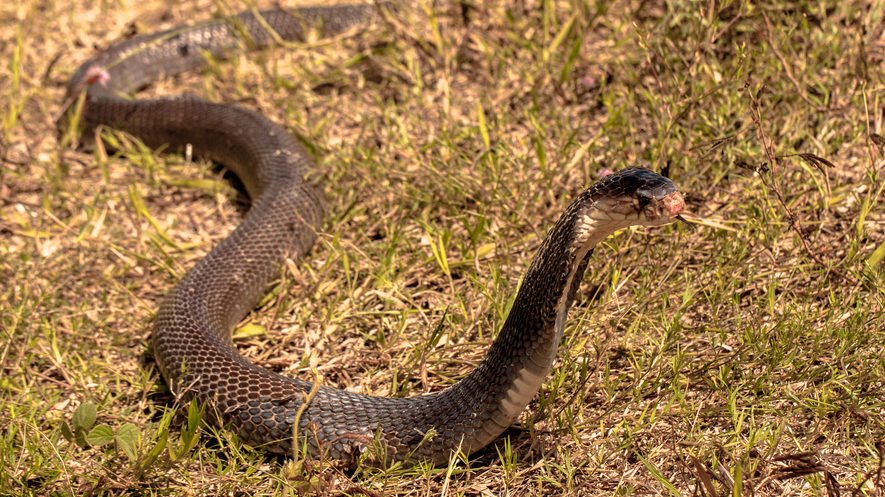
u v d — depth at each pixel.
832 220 4.68
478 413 3.61
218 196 5.84
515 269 4.76
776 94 5.18
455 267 4.85
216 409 4.03
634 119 5.42
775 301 4.34
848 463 3.53
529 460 3.77
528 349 3.41
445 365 4.29
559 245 3.25
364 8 7.22
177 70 7.29
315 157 5.82
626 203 3.10
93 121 6.50
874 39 5.66
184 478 3.79
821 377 3.87
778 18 5.59
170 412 3.92
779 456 3.28
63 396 4.42
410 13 6.71
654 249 4.58
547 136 5.43
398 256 4.98
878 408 3.72
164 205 5.87
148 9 7.94
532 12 6.52
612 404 3.89
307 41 7.06
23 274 5.20
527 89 5.97
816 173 4.79
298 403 3.95
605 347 3.98
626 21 5.95
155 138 6.42
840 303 4.18
